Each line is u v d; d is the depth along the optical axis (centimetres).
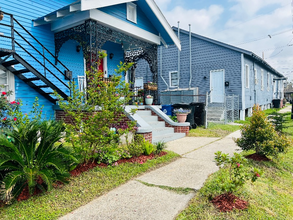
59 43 835
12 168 317
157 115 902
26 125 358
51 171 326
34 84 746
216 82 1438
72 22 749
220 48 1413
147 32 986
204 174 410
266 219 266
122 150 495
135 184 369
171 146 659
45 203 296
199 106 1023
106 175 391
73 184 352
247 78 1448
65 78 866
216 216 267
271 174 450
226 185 302
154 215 273
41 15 815
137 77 1789
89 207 293
